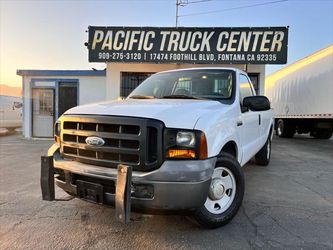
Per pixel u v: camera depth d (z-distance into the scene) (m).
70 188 3.44
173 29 11.61
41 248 3.15
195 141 3.05
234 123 4.01
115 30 11.80
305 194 5.07
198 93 4.57
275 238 3.40
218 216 3.57
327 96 11.86
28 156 8.77
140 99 4.28
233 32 11.43
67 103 13.58
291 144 12.80
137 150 3.02
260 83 12.10
